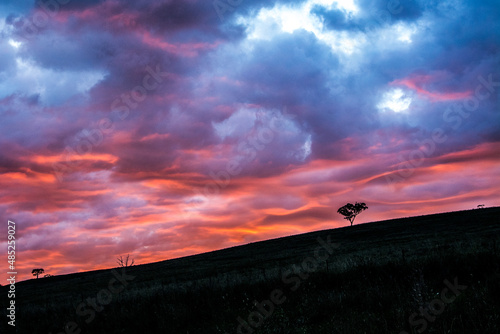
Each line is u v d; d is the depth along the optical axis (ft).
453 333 18.24
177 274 140.87
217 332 26.91
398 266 38.11
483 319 19.07
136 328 32.89
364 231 237.25
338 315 24.36
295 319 25.86
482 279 29.35
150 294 46.42
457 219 221.66
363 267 41.04
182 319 32.12
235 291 40.06
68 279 221.25
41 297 122.42
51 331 37.70
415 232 190.08
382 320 21.52
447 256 38.06
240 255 203.21
